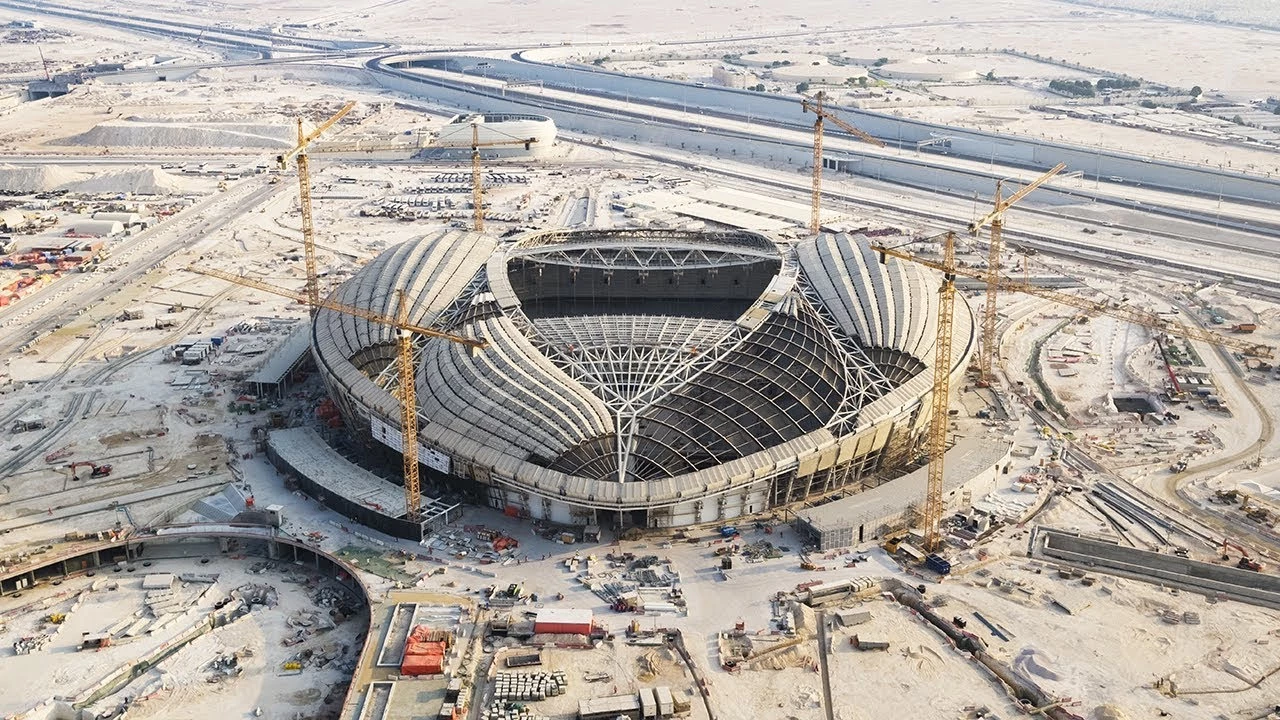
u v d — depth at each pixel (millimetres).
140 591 144250
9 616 137750
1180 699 120375
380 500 157250
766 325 179375
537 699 119312
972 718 117375
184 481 170875
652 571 143625
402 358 157500
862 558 148250
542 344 176250
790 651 128125
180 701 121438
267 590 144250
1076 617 135625
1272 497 168250
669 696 118500
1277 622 135000
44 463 178000
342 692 123000
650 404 160000
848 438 160000
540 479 150625
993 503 163750
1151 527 159125
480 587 140375
